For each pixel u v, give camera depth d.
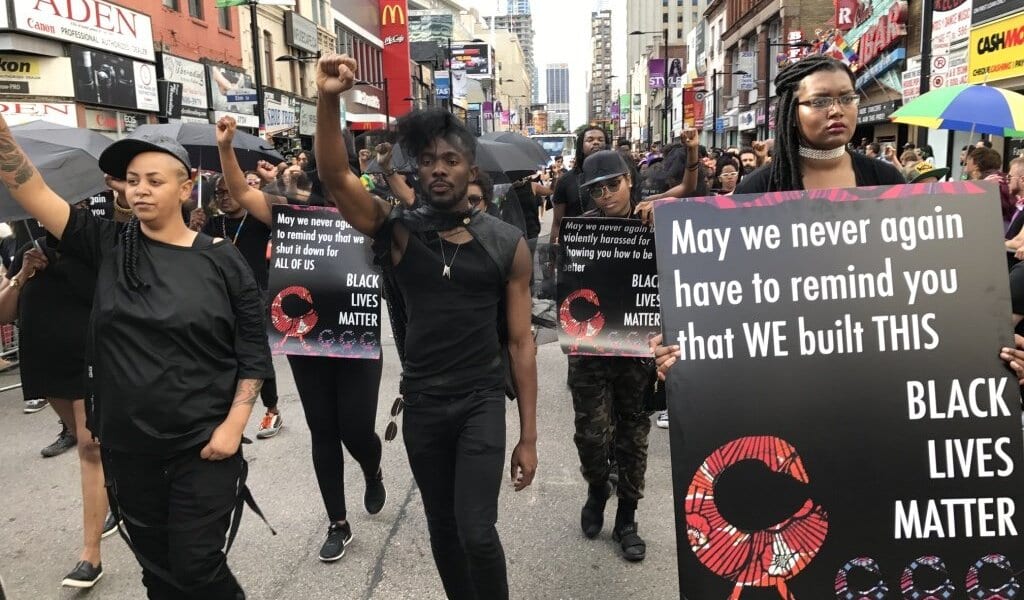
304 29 32.25
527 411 2.75
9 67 16.14
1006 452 1.96
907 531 1.95
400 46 46.34
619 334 3.58
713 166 8.97
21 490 4.60
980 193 2.05
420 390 2.62
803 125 2.41
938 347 2.00
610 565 3.55
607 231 3.66
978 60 13.40
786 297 2.05
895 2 21.14
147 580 2.67
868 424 1.99
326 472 3.65
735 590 1.98
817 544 1.97
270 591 3.37
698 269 2.08
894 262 2.04
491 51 79.12
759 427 2.00
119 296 2.46
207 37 24.12
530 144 7.29
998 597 1.94
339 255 3.68
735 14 48.59
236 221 4.71
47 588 3.46
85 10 17.80
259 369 2.63
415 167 2.59
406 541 3.82
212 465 2.54
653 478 4.56
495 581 2.50
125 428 2.44
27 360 3.49
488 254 2.57
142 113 20.67
